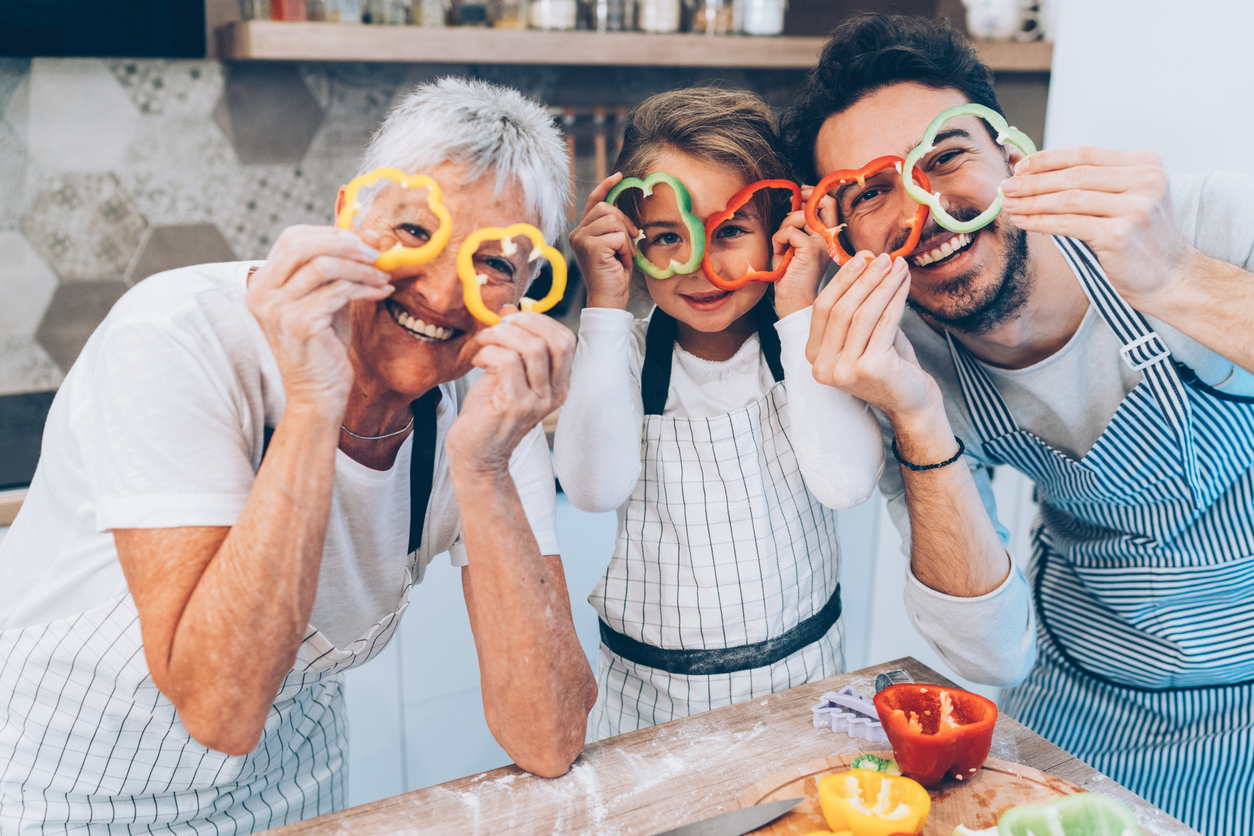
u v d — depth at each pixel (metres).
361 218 0.79
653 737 0.91
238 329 0.82
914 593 1.09
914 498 1.04
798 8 2.27
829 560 1.17
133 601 0.83
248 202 2.27
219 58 2.10
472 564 0.84
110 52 1.85
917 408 0.98
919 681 0.98
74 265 2.13
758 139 1.07
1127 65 1.60
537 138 0.81
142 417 0.75
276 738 0.99
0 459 1.64
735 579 1.09
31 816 0.91
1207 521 1.15
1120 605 1.24
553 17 2.02
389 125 0.82
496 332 0.76
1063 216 0.88
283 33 1.84
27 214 2.06
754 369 1.13
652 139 1.06
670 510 1.10
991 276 1.02
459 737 1.72
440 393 0.94
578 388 1.04
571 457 1.05
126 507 0.74
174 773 0.92
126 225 2.16
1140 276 0.89
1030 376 1.12
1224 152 1.48
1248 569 1.14
